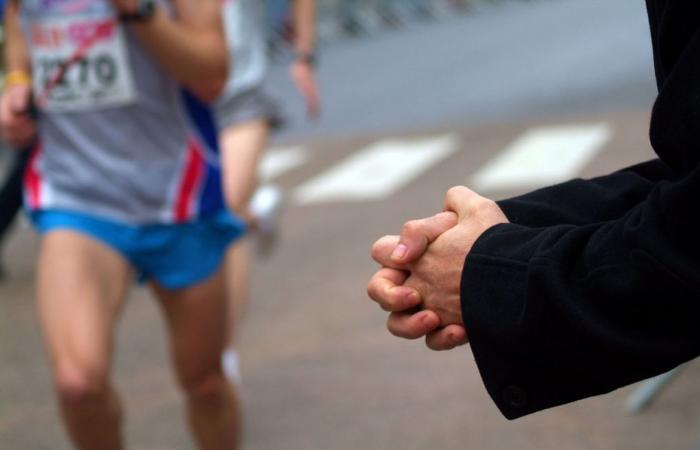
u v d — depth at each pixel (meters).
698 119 1.42
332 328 5.48
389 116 12.77
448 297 1.69
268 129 5.06
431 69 16.55
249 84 4.98
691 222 1.42
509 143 9.94
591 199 1.80
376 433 4.21
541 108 11.76
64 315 3.05
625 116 10.49
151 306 6.27
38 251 8.33
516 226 1.66
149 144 3.30
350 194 8.77
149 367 5.26
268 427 4.38
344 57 20.38
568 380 1.58
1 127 3.36
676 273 1.43
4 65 3.62
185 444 4.36
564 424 4.09
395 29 25.67
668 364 1.49
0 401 5.09
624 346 1.48
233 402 3.50
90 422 3.05
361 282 6.23
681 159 1.46
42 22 3.29
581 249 1.56
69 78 3.25
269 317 5.77
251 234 5.63
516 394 1.62
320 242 7.28
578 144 9.39
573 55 15.80
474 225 1.70
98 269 3.19
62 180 3.27
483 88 13.83
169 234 3.32
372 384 4.70
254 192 4.92
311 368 4.97
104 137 3.27
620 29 18.52
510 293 1.59
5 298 7.00
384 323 5.48
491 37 20.55
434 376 4.71
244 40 4.99
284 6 22.83
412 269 1.74
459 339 1.69
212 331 3.38
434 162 9.62
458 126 11.39
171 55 3.14
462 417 4.26
